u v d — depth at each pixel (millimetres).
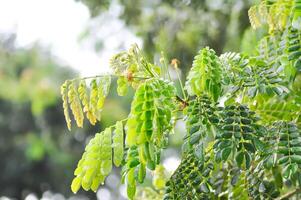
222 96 938
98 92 927
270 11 1048
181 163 928
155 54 1803
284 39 982
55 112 4395
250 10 1062
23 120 4590
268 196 950
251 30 1249
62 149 4516
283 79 951
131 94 3408
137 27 1887
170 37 1787
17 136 4629
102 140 870
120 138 865
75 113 932
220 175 1016
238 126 861
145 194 1199
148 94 834
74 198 4727
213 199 982
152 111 829
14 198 4824
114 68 942
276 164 891
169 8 1823
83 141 4426
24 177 4727
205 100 882
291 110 1018
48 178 4684
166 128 850
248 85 917
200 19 1761
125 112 3471
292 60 928
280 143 866
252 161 909
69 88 933
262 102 1024
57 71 4254
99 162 864
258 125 868
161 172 1164
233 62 932
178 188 920
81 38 2152
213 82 888
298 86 1070
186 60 1765
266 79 915
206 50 900
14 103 4547
